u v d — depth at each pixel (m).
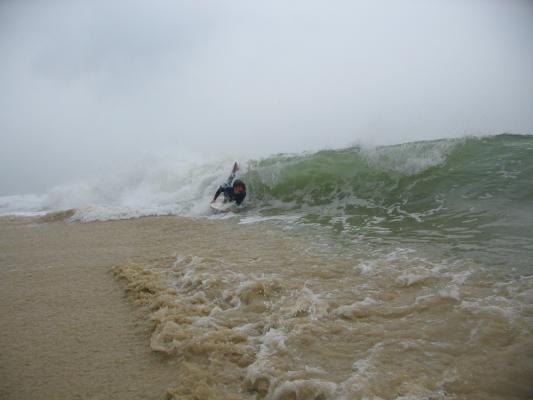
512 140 8.28
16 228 8.55
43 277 4.75
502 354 2.43
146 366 2.65
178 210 9.10
